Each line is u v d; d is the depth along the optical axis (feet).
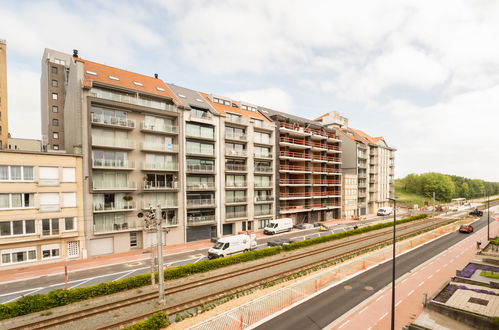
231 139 135.44
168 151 113.60
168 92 122.11
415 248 108.06
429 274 75.97
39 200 88.12
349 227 165.27
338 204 202.18
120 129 105.70
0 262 81.56
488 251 100.73
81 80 97.96
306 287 66.49
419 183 410.52
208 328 47.01
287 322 49.70
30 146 137.28
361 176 222.48
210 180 130.52
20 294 64.13
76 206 94.17
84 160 96.02
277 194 157.89
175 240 116.06
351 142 216.13
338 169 200.95
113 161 102.63
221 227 131.85
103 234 99.19
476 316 47.65
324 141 190.60
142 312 53.62
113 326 47.88
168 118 118.42
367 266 83.61
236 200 139.03
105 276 76.28
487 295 58.34
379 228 151.33
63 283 70.95
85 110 96.37
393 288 43.80
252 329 47.39
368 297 60.64
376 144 242.58
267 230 139.13
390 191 273.33
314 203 184.24
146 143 110.83
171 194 116.47
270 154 156.04
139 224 107.04
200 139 124.88
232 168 138.31
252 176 145.38
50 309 54.19
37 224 87.45
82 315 51.26
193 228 122.52
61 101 163.12
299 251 102.58
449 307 51.83
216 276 73.20
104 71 110.73
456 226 165.68
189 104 123.75
